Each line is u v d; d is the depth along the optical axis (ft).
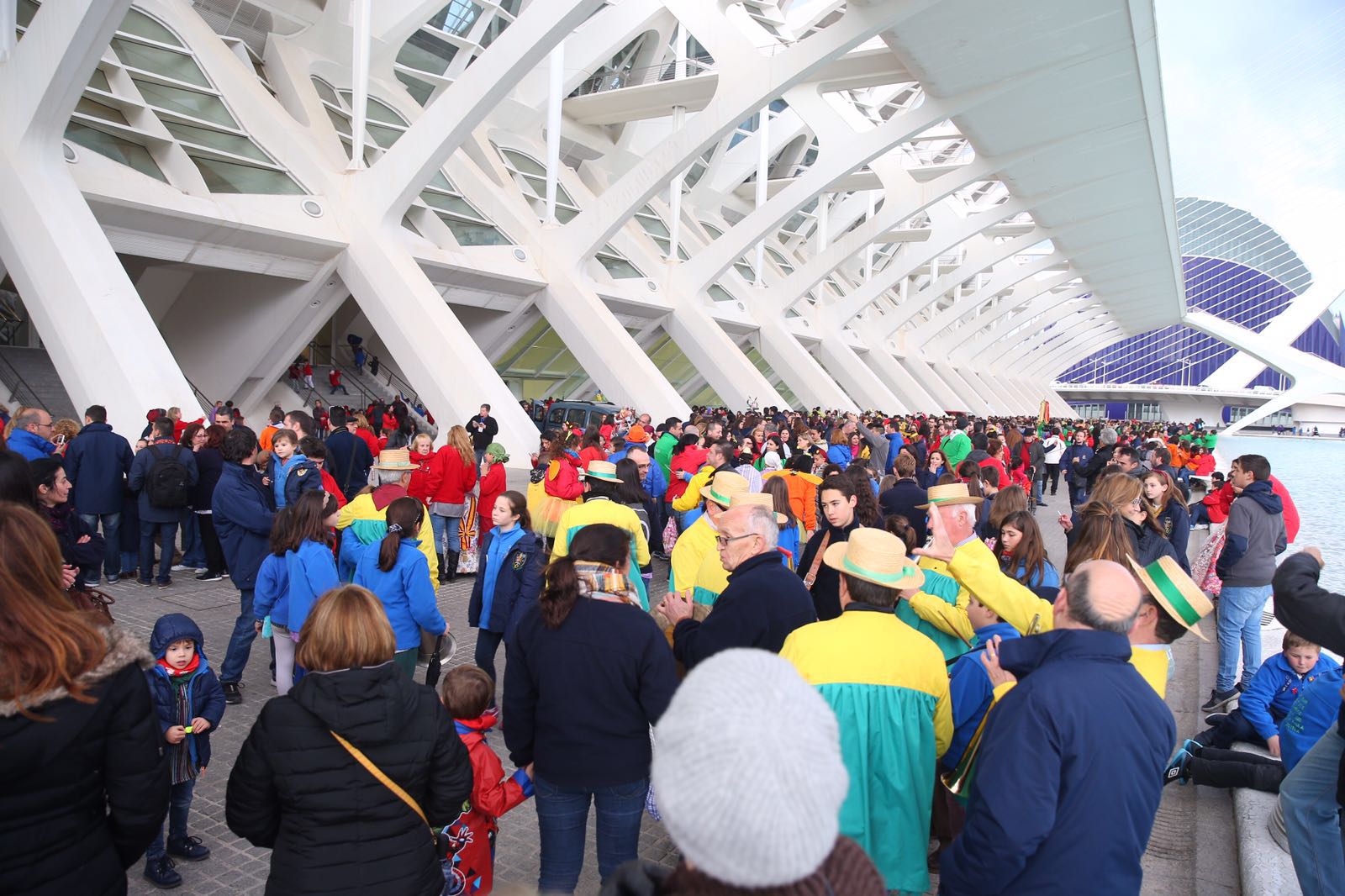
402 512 16.46
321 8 73.56
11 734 6.61
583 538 10.69
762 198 93.86
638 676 10.32
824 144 83.05
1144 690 8.07
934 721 10.18
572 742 10.27
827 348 127.34
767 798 3.46
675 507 26.08
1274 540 19.16
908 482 24.49
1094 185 102.42
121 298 43.09
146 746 7.43
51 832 6.93
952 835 12.00
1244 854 12.76
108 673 7.18
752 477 23.79
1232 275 348.18
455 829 10.69
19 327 61.87
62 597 7.21
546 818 10.56
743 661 3.99
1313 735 13.03
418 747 8.39
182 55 61.87
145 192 50.11
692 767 3.62
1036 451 61.98
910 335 161.38
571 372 103.45
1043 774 7.57
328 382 81.20
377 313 61.46
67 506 18.01
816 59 62.90
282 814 8.37
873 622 9.79
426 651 18.31
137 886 12.33
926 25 61.72
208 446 29.12
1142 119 80.28
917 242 130.93
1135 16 59.41
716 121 68.23
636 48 95.81
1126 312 218.59
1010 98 75.66
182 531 30.53
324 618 8.24
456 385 58.70
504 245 76.74
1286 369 263.70
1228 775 15.17
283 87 70.33
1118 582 8.18
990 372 218.79
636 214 107.34
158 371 41.98
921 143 141.49
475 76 56.90
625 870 4.71
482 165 84.23
